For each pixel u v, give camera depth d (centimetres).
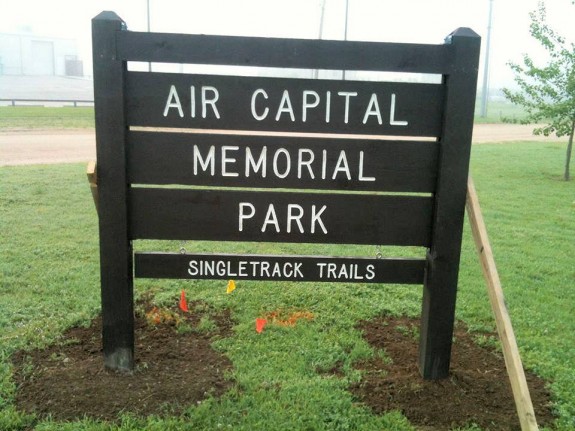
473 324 512
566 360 444
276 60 367
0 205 931
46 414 350
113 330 391
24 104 3550
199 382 388
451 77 367
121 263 383
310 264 390
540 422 362
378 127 376
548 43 1495
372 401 375
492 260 371
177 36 362
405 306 543
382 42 366
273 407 364
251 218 386
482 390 393
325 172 380
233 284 539
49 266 636
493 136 2997
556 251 779
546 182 1417
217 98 372
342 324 497
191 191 382
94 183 374
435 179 383
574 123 1472
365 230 388
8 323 481
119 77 363
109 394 369
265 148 378
